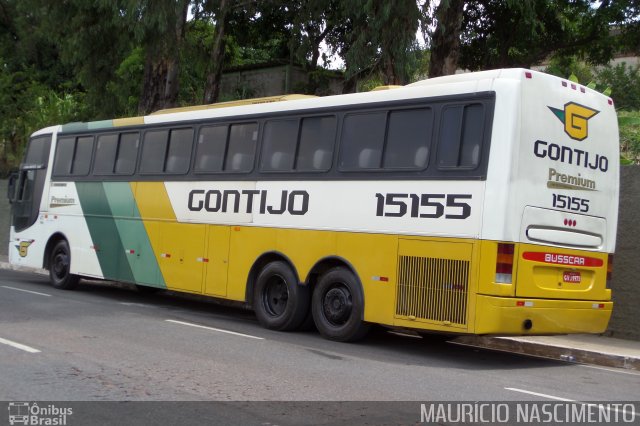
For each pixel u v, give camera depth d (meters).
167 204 13.52
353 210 10.32
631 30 23.59
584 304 9.64
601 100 10.12
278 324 11.26
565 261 9.42
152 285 13.70
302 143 11.27
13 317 11.38
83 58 20.72
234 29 23.75
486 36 24.23
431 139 9.54
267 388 7.17
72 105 31.05
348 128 10.62
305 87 25.73
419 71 23.38
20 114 32.66
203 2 19.78
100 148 15.55
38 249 17.06
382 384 7.59
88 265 15.46
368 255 10.04
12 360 8.10
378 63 15.69
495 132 8.92
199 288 12.65
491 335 8.98
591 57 25.06
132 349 9.02
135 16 16.91
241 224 12.01
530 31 22.73
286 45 24.72
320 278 10.76
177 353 8.87
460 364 9.35
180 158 13.43
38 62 41.00
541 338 11.57
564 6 23.39
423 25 14.77
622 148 20.42
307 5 19.09
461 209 9.07
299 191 11.14
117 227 14.72
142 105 20.52
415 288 9.43
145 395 6.75
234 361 8.52
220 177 12.53
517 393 7.49
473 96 9.21
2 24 41.53
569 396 7.53
